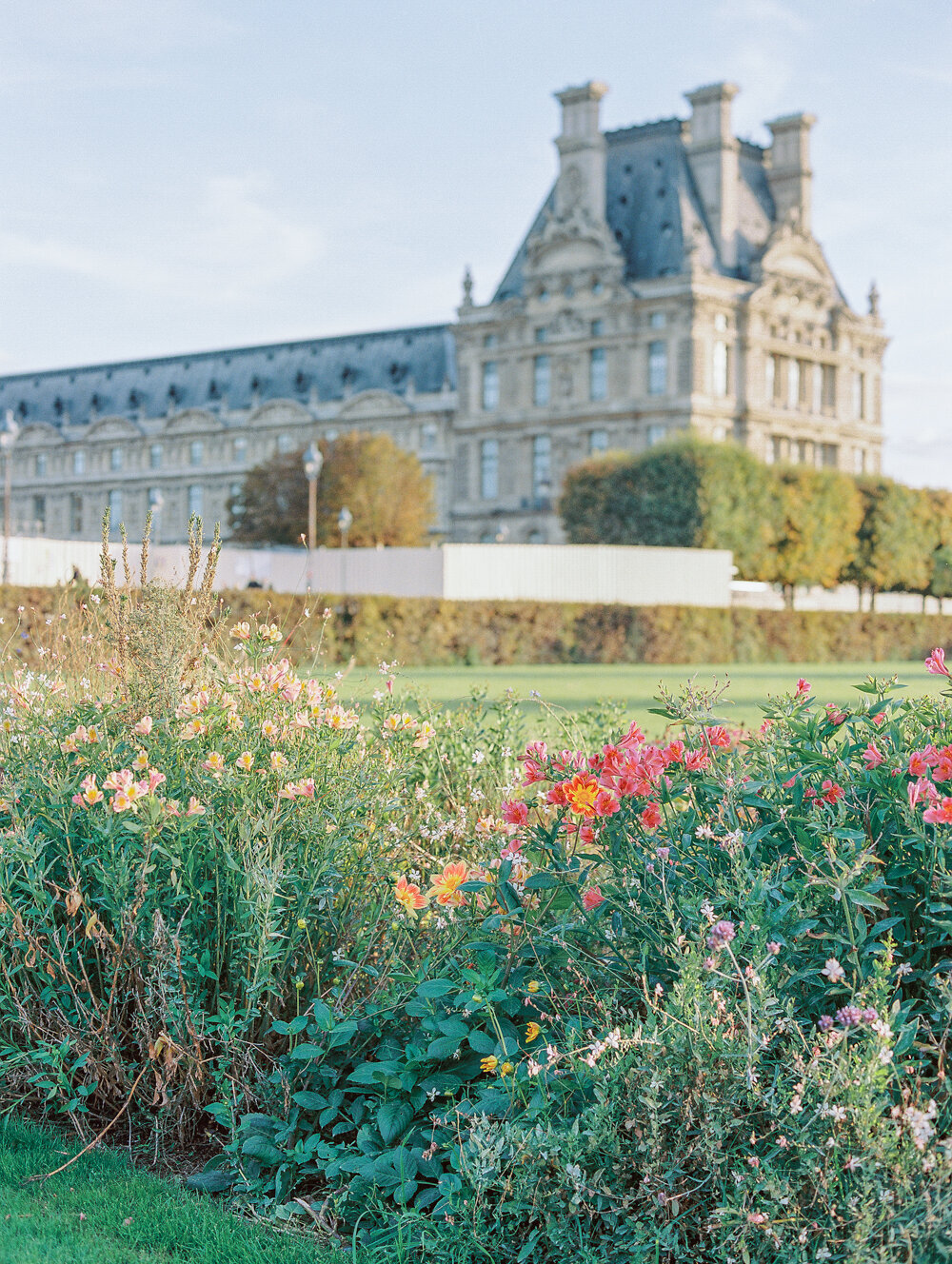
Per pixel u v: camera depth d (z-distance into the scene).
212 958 5.73
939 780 4.88
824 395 117.62
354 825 5.99
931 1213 3.58
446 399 126.69
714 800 5.15
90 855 5.95
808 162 115.69
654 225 108.50
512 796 8.03
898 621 54.91
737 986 4.24
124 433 155.25
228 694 7.09
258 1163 5.09
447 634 41.88
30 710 7.14
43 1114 5.77
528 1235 4.23
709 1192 4.03
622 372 106.81
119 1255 4.40
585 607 45.62
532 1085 4.57
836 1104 3.80
